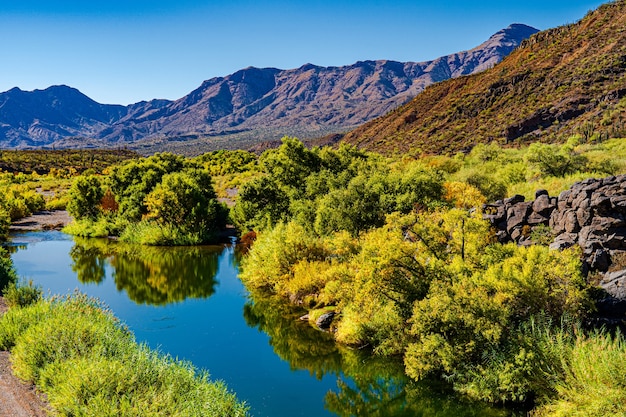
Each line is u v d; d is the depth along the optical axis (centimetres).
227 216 4922
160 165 6119
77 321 1491
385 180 2833
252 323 2059
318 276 2281
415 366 1423
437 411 1296
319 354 1712
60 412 1028
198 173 5334
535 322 1322
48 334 1337
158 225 4447
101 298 2481
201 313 2214
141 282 2861
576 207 1650
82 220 4966
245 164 10719
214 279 2952
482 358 1338
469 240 1642
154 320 2105
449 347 1375
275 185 4178
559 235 1683
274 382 1488
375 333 1720
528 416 1177
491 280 1412
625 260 1429
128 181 5497
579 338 1143
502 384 1234
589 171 3388
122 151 18038
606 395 967
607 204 1531
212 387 1242
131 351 1377
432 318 1422
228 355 1698
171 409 1031
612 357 1048
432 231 1666
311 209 3138
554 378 1154
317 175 3753
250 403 1346
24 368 1231
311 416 1281
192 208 4381
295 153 4156
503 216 1972
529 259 1419
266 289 2633
